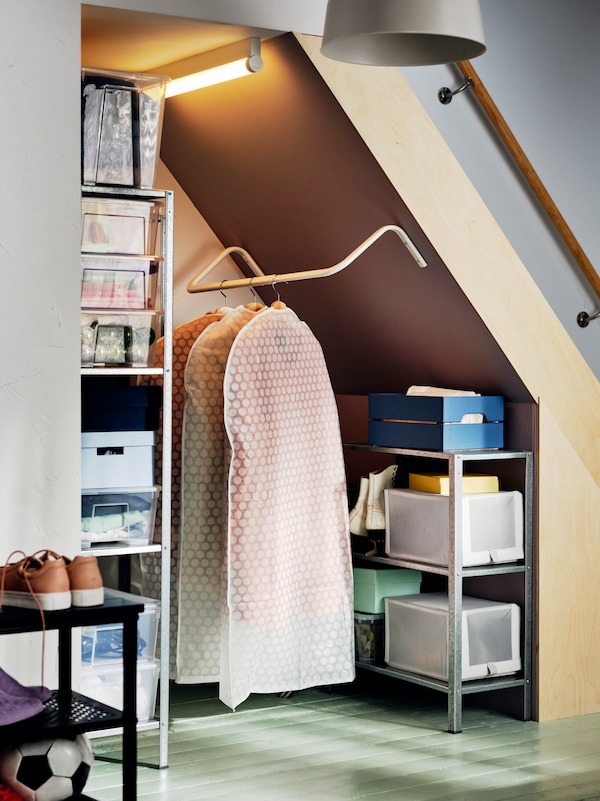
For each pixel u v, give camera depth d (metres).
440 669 3.62
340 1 2.48
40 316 2.98
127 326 3.19
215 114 3.78
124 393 3.25
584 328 3.93
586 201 4.07
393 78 3.34
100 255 3.12
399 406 3.78
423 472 4.03
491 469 3.89
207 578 3.57
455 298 3.59
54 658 3.04
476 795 2.93
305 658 3.62
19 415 2.96
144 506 3.27
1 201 2.91
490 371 3.80
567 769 3.16
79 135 3.01
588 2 4.10
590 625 3.81
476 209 3.53
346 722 3.63
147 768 3.13
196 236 4.48
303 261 4.15
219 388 3.59
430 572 3.96
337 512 3.69
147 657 3.24
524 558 3.72
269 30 3.19
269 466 3.50
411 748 3.35
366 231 3.65
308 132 3.45
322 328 4.46
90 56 3.54
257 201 4.03
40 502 2.99
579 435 3.85
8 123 2.92
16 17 2.91
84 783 2.52
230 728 3.55
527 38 3.97
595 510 3.83
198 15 3.09
